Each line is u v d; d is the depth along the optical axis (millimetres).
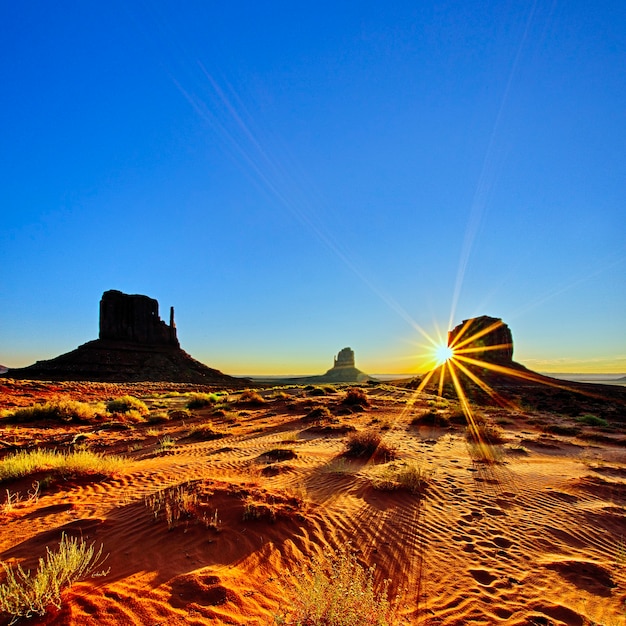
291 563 4645
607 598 4137
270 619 3527
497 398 41594
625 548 5488
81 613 3373
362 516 6273
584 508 7070
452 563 4859
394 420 20281
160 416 21453
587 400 44531
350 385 60500
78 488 7605
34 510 6254
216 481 7297
